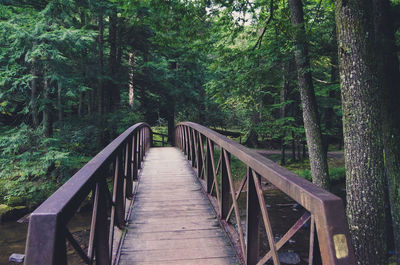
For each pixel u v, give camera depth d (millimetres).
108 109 12594
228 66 7227
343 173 11547
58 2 9023
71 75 9805
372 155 3848
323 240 1150
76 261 5359
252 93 7863
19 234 7344
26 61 8875
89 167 1854
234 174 12461
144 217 3711
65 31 8594
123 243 2979
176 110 16047
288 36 6637
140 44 13031
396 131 4961
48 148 9062
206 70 14469
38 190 9281
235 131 22219
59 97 10102
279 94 13289
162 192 4863
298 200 1378
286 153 16672
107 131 12266
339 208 1168
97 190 1918
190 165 7387
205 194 4672
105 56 13516
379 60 4875
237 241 2994
